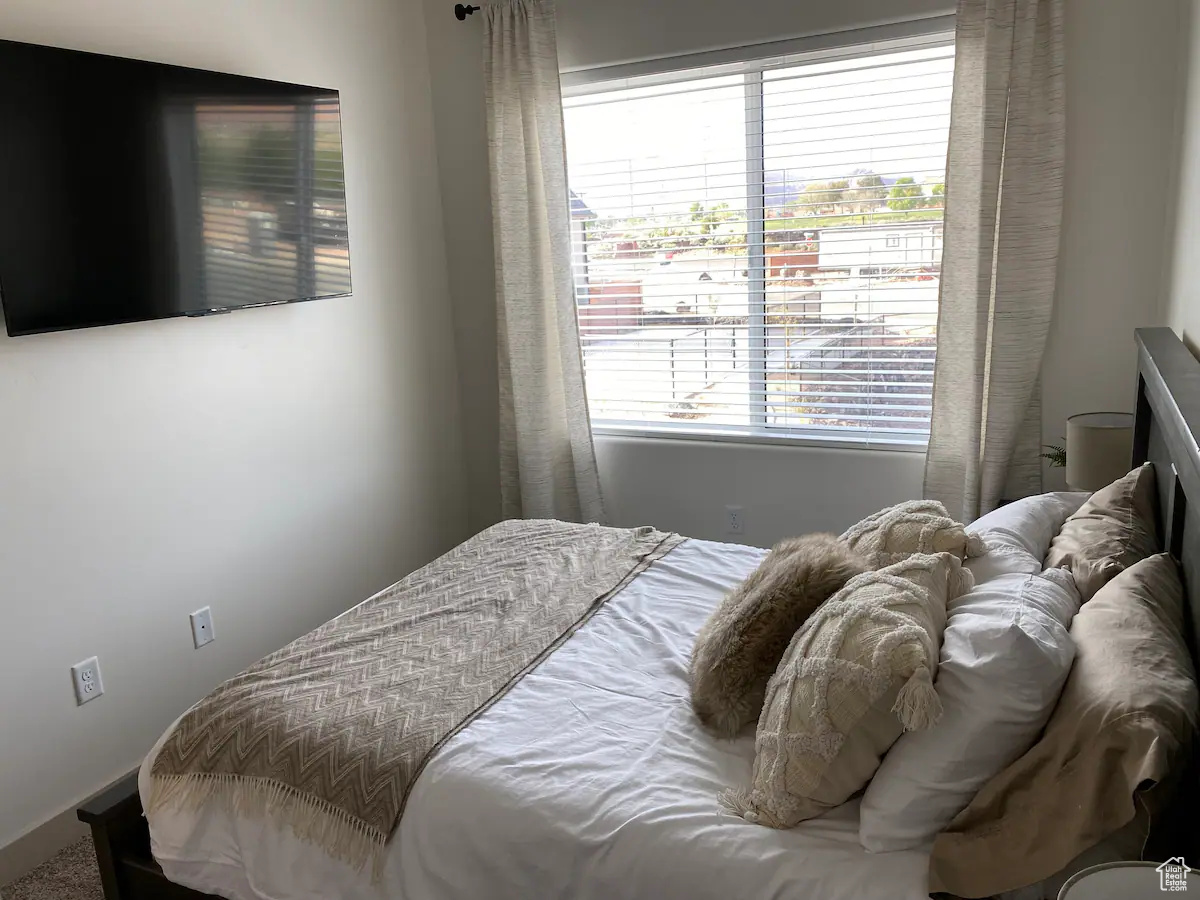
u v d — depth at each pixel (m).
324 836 1.66
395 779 1.64
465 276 3.86
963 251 2.97
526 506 3.77
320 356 3.25
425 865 1.60
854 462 3.39
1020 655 1.34
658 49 3.32
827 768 1.44
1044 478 3.10
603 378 3.84
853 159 3.23
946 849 1.31
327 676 1.95
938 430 3.12
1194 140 2.23
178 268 2.54
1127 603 1.44
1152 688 1.21
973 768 1.36
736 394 3.61
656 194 3.56
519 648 2.05
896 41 3.03
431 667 1.98
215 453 2.85
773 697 1.57
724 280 3.53
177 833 1.80
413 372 3.73
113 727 2.58
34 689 2.37
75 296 2.27
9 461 2.27
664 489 3.75
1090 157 2.83
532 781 1.60
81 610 2.47
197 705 1.92
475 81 3.63
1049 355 3.01
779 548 2.01
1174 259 2.55
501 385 3.76
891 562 1.84
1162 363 1.83
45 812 2.41
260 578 3.06
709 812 1.51
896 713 1.36
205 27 2.72
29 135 2.13
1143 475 1.97
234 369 2.90
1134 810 1.14
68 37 2.33
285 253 2.92
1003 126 2.80
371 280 3.47
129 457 2.57
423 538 3.86
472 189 3.75
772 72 3.26
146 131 2.40
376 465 3.56
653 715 1.79
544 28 3.37
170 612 2.73
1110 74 2.76
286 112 2.86
